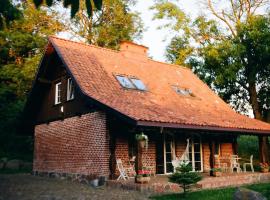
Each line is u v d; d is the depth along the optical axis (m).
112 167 12.78
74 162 14.45
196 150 17.25
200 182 11.96
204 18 25.83
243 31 22.91
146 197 9.62
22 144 25.77
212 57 23.67
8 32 26.41
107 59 16.59
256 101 24.28
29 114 18.91
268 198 9.49
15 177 16.36
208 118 14.52
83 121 14.20
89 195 10.05
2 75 26.16
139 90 15.04
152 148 15.19
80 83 13.26
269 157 24.33
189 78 20.31
